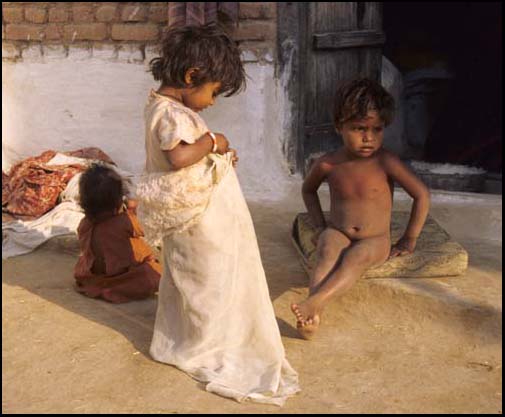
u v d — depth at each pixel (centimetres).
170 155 355
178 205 369
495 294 454
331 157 459
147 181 373
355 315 446
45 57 701
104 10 677
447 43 916
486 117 914
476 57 927
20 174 625
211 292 379
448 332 429
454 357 405
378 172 446
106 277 471
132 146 697
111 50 684
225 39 370
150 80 678
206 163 373
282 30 645
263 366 378
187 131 356
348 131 435
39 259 539
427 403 360
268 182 662
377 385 375
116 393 364
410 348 413
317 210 483
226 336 383
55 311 450
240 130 660
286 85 654
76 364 390
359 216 446
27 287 486
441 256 472
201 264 378
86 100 699
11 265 525
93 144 706
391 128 796
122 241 473
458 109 913
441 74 866
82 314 446
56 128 712
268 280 493
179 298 392
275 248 551
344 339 421
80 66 694
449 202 630
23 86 711
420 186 451
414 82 859
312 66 673
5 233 566
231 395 357
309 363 395
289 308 455
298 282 491
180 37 366
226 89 377
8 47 708
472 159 852
